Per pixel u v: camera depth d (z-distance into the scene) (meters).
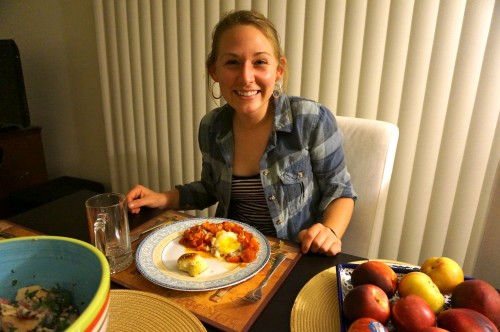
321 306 0.58
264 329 0.53
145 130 2.02
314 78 1.52
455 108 1.30
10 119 2.17
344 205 1.00
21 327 0.40
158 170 2.06
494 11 1.18
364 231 1.06
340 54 1.44
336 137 1.06
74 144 2.46
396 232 1.52
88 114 2.31
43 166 2.35
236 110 1.04
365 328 0.46
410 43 1.30
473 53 1.23
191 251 0.72
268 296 0.60
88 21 2.07
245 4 1.55
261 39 0.91
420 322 0.47
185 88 1.82
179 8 1.69
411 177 1.44
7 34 2.46
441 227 1.44
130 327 0.53
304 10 1.45
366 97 1.43
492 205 1.35
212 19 1.64
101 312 0.35
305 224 1.08
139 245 0.73
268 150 1.05
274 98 1.07
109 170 2.34
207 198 1.22
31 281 0.47
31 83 2.46
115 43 1.93
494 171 1.33
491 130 1.28
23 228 0.84
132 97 2.00
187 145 1.92
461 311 0.47
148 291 0.62
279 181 1.05
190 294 0.60
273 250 0.74
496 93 1.24
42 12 2.22
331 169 1.05
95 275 0.42
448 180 1.38
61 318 0.41
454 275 0.57
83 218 0.90
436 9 1.25
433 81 1.30
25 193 2.10
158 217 0.90
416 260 1.52
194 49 1.72
